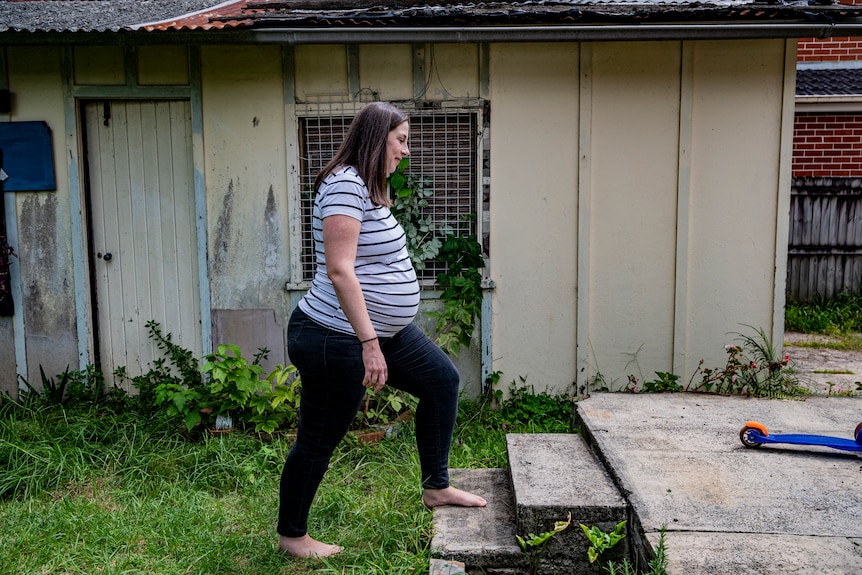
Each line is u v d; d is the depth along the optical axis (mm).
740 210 5199
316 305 2797
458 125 5242
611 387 5352
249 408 4773
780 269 5211
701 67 5098
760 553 2535
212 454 4309
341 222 2652
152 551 3262
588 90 5137
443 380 3084
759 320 5270
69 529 3459
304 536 3094
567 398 5352
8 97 5250
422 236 5328
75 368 5480
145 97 5266
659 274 5270
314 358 2771
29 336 5465
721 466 3303
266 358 5348
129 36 4727
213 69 5203
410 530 3160
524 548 2916
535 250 5293
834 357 6684
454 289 5242
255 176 5273
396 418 4836
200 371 4945
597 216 5246
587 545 2939
